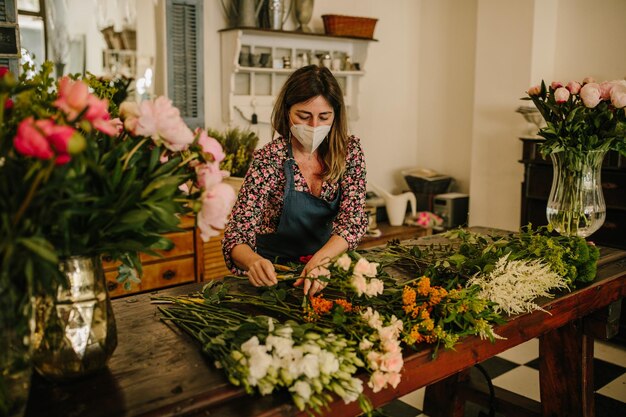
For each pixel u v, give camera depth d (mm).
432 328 1563
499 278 1815
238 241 2074
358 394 1311
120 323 1682
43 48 3582
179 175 1274
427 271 1901
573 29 4516
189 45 4008
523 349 3771
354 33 4707
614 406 3029
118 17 3793
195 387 1302
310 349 1301
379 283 1533
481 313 1673
